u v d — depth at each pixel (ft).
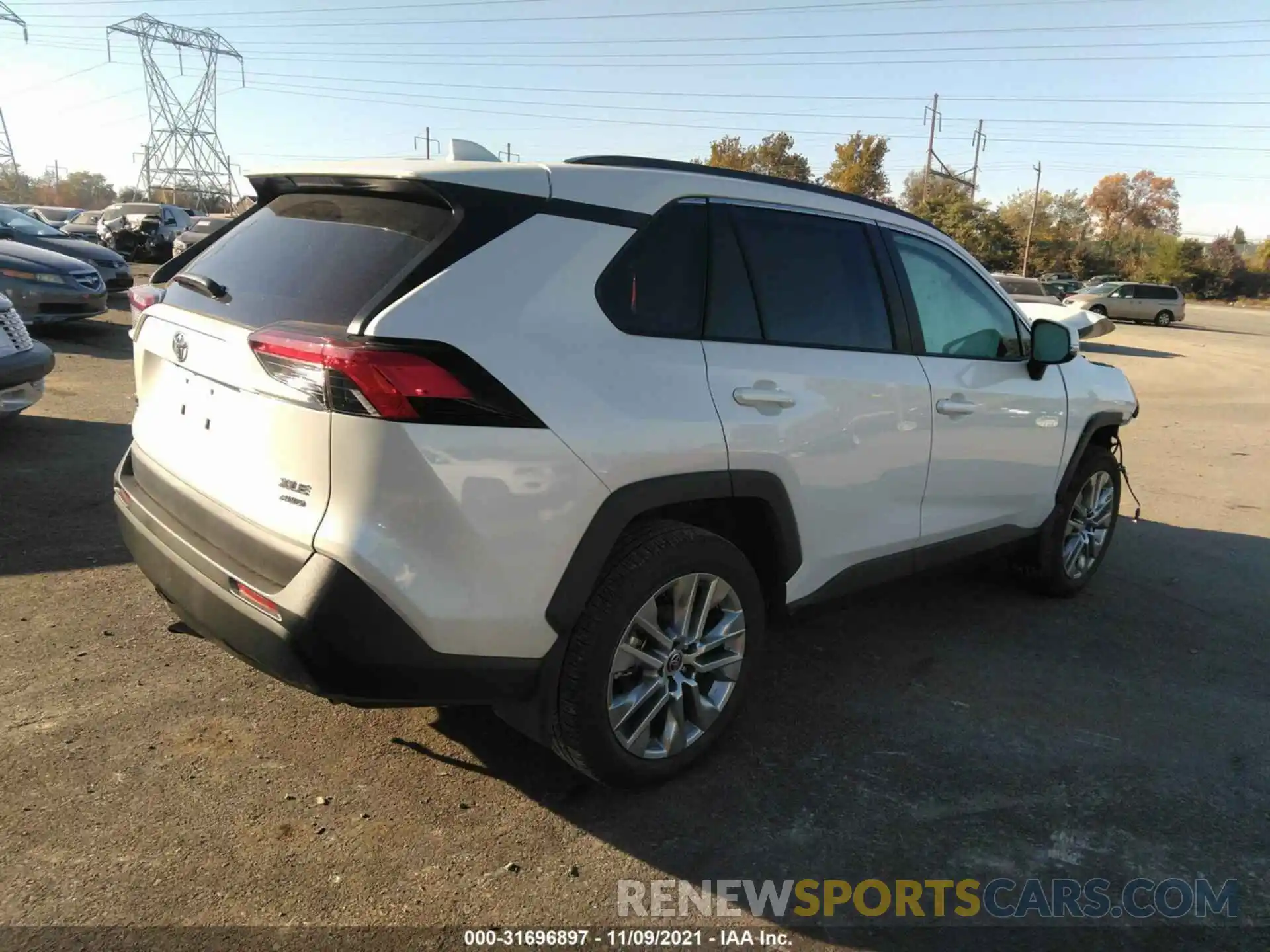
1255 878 8.54
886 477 11.24
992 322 13.25
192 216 97.76
